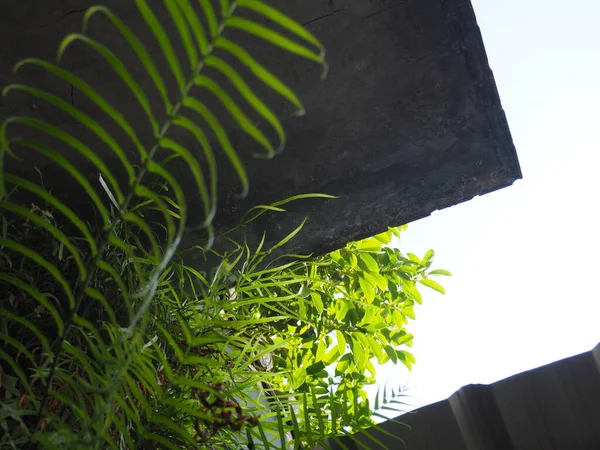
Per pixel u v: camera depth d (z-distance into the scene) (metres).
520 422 1.66
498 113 1.46
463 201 1.64
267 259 1.70
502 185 1.60
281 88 0.44
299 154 1.50
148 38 1.29
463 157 1.53
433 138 1.50
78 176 0.58
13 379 1.00
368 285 2.30
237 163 0.44
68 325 0.69
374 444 1.74
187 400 1.17
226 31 1.31
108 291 1.26
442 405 1.75
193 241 1.58
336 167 1.53
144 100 0.52
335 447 1.73
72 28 1.25
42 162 1.38
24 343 1.15
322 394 2.04
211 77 1.36
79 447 0.74
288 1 1.31
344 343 2.36
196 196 1.51
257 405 1.27
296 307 2.14
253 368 1.65
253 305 1.69
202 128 1.42
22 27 1.24
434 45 1.38
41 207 1.42
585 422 1.61
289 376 1.84
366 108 1.45
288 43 0.45
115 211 1.40
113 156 1.41
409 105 1.44
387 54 1.38
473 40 1.38
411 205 1.63
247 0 0.45
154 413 0.96
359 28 1.35
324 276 2.27
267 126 1.44
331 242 1.71
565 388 1.65
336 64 1.38
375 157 1.52
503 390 1.70
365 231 1.70
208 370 1.22
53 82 1.30
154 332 1.26
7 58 1.26
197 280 1.61
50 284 1.23
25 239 1.25
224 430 1.19
